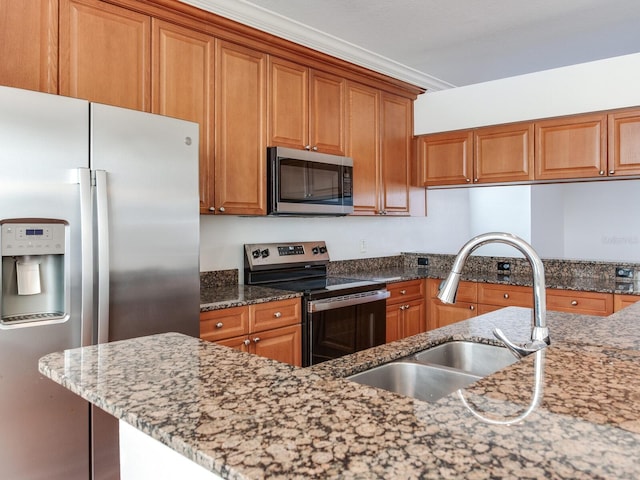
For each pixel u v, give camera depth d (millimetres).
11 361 1573
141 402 680
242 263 3211
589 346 1038
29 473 1607
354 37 3270
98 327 1756
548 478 467
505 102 3646
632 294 2863
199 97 2604
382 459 507
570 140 3379
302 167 3066
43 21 2047
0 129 1562
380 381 1277
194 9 2488
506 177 3662
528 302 3270
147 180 1939
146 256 1932
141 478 823
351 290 3082
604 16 2963
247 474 481
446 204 5414
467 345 1502
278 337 2672
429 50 3523
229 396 702
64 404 1685
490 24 3074
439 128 3992
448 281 1104
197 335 2123
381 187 3801
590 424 600
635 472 478
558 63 3824
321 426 594
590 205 6465
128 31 2322
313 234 3719
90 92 2189
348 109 3516
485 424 598
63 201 1690
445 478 468
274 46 2941
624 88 3146
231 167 2756
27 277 1703
